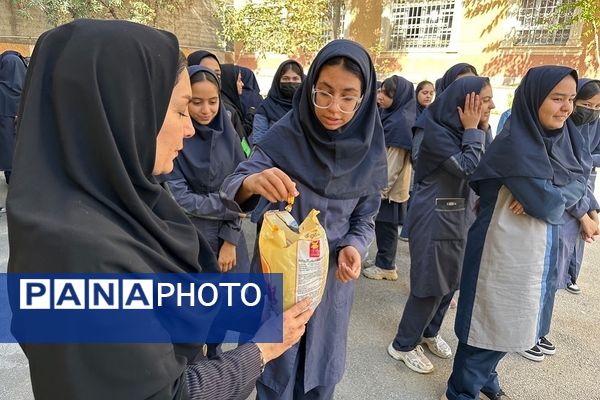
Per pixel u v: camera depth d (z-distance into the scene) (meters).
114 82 0.78
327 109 1.36
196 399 0.88
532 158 1.79
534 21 9.79
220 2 13.00
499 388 2.26
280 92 3.79
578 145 2.04
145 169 0.89
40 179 0.73
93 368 0.69
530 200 1.80
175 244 0.91
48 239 0.68
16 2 10.62
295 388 1.64
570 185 1.94
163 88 0.88
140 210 0.82
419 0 11.38
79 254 0.68
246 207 1.48
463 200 2.31
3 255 3.62
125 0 11.16
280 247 1.15
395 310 3.19
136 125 0.82
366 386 2.36
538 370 2.55
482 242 1.97
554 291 2.02
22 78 5.07
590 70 9.12
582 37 9.15
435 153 2.25
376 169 1.59
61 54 0.77
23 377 2.26
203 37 14.35
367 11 12.09
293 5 11.05
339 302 1.58
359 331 2.89
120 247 0.73
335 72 1.34
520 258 1.88
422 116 2.89
